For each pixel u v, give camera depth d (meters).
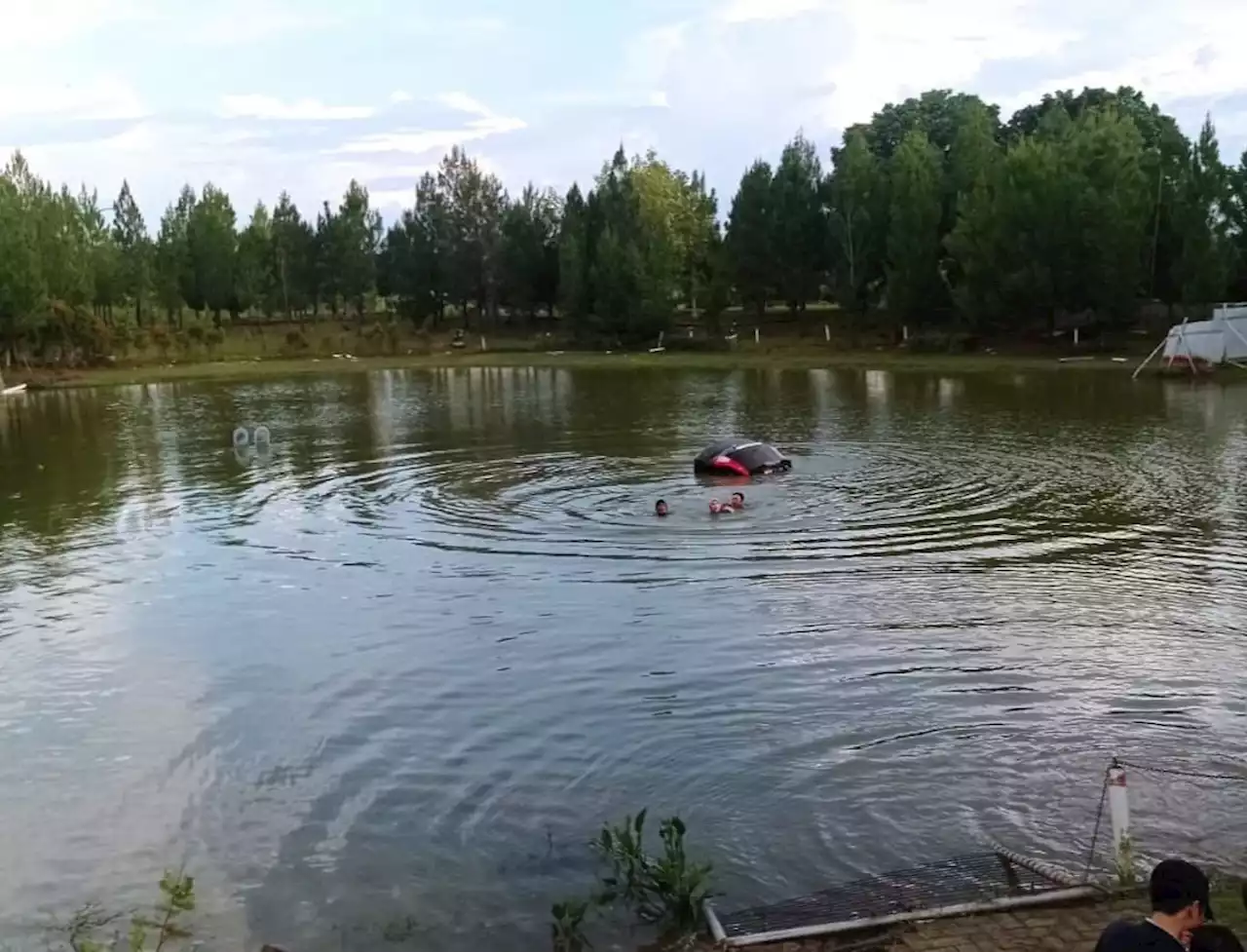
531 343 98.44
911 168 82.38
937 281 81.06
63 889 11.99
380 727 15.74
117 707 16.75
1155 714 15.22
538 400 56.97
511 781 13.98
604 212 99.19
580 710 15.97
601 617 19.98
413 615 20.56
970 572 22.14
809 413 47.75
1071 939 9.73
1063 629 18.64
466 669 17.73
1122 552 23.41
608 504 29.22
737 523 26.64
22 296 82.56
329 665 18.22
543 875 11.88
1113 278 69.38
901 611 19.80
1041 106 118.69
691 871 11.16
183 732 15.81
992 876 11.27
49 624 20.77
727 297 95.12
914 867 11.58
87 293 94.94
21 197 94.88
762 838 12.36
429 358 92.44
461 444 40.91
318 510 30.02
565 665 17.75
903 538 24.91
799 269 94.44
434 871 12.07
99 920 11.39
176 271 110.06
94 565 24.86
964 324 81.38
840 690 16.34
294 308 123.25
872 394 55.44
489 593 21.69
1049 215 71.19
